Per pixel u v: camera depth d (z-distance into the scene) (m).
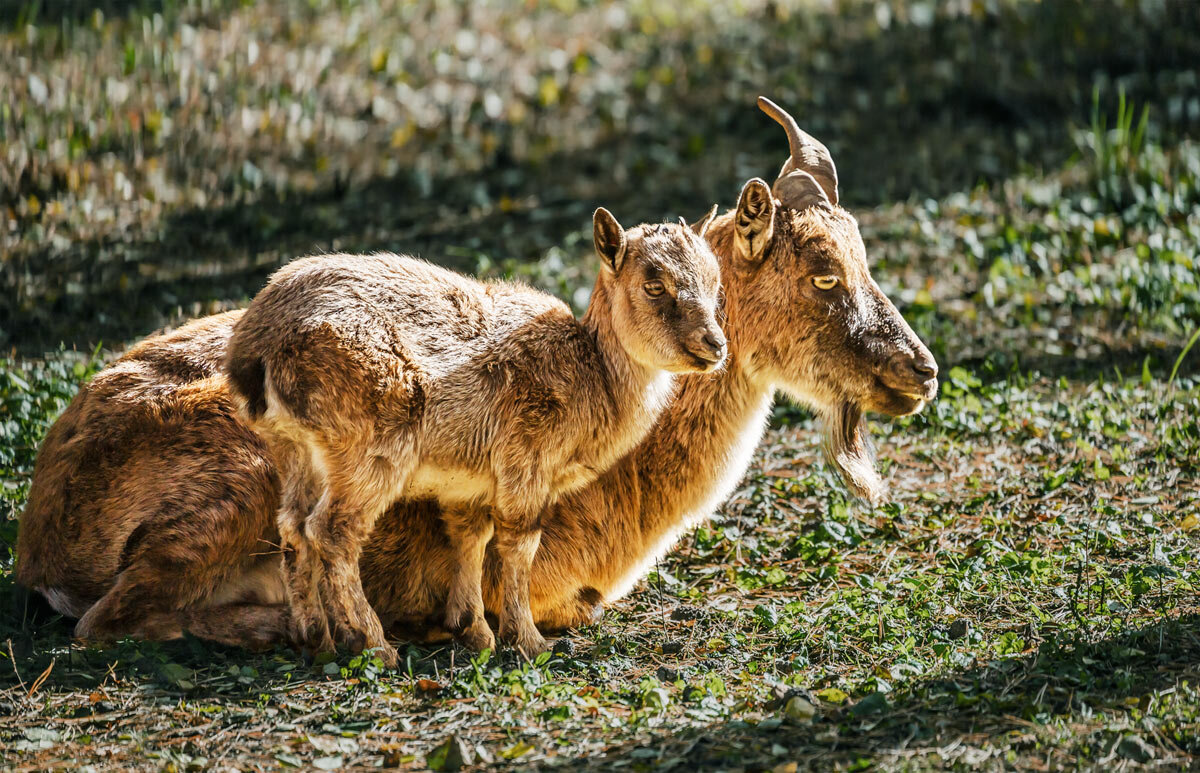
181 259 36.19
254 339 16.95
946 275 35.81
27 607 18.94
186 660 17.41
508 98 50.53
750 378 19.50
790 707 14.66
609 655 17.69
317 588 16.98
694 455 19.42
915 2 55.91
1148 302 32.59
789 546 22.14
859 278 19.41
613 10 58.56
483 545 18.41
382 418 16.56
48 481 18.78
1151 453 24.98
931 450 25.81
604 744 14.23
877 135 46.91
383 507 16.91
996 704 14.56
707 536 22.45
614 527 19.27
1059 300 33.91
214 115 44.53
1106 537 20.77
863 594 19.42
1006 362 30.38
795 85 50.84
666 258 17.31
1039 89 49.09
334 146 45.47
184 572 18.17
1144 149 41.97
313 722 15.17
